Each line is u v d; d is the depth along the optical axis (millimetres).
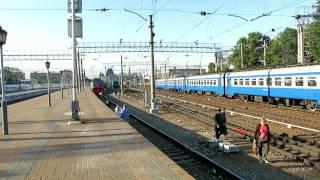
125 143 13672
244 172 13203
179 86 76750
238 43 91625
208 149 17188
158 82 101062
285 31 84250
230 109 35062
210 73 57156
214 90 54656
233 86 47500
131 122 29938
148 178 9039
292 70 33656
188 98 54688
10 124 20109
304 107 34125
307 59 57969
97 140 14383
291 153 15211
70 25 20281
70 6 20156
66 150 12547
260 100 41219
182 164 14781
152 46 35250
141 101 51375
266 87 38531
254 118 27781
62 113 26312
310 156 14852
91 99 45344
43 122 20750
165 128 25312
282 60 82562
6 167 10320
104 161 10883
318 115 27766
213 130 23359
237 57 91438
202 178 12836
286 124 23156
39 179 9094
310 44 56656
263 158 14680
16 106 35406
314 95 30469
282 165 14016
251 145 17781
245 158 15312
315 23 53219
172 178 9023
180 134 22453
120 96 67125
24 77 138625
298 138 18594
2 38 15641
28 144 13750
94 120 21125
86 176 9305
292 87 33750
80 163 10672
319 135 19688
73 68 20203
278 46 84188
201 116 29953
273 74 37094
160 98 59094
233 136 20344
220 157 15672
